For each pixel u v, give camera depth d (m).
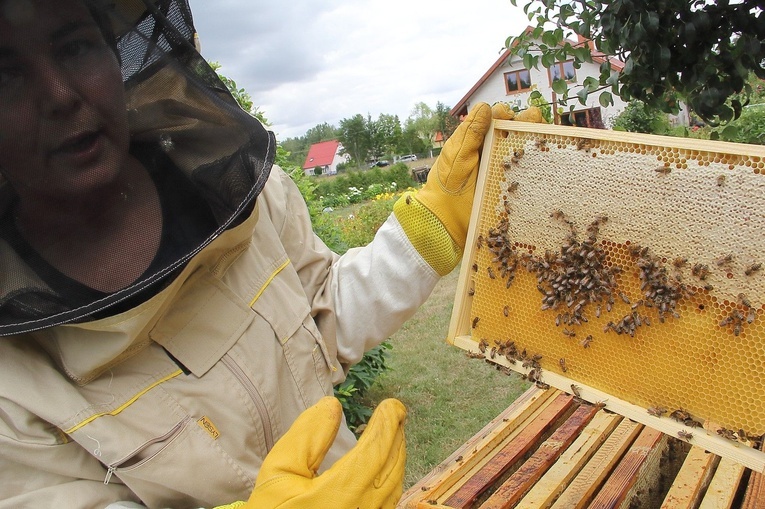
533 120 2.07
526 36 2.63
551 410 3.31
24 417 1.43
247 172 1.57
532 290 2.02
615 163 1.80
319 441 1.53
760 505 2.38
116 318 1.40
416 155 69.81
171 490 1.58
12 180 1.31
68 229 1.36
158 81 1.49
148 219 1.44
